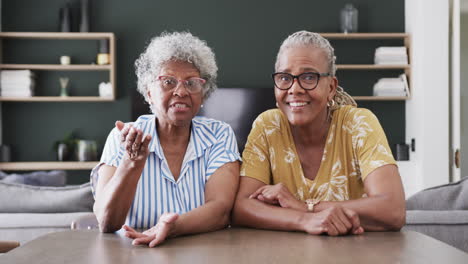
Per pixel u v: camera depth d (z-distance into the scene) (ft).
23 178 9.44
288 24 21.24
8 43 20.71
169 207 5.28
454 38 18.79
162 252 3.70
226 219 5.08
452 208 7.39
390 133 21.20
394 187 5.08
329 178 5.59
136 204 5.25
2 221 7.54
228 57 21.21
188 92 5.09
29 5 20.92
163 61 5.10
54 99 19.89
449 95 19.38
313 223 4.52
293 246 3.90
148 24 21.12
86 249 3.82
